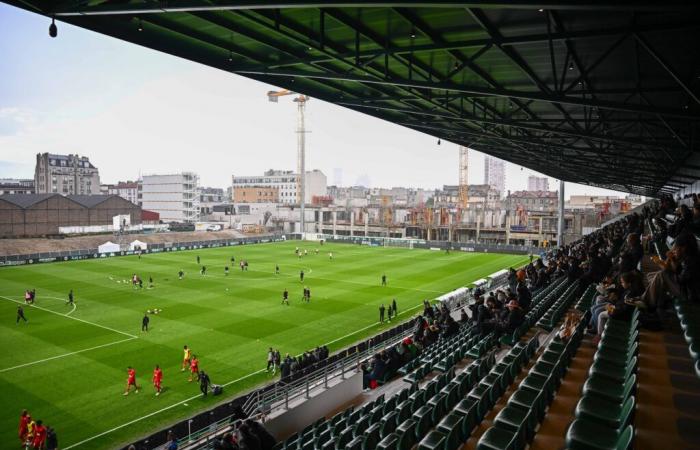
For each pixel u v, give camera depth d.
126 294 46.41
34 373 26.34
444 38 15.61
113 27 14.56
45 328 34.66
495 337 18.66
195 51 17.16
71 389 24.34
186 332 33.97
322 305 42.69
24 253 76.25
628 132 27.33
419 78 20.77
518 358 13.02
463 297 39.94
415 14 13.68
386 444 10.72
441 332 25.41
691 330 8.59
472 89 15.57
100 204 99.88
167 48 16.23
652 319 10.94
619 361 9.06
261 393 21.33
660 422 6.83
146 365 27.66
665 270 10.80
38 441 18.42
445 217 115.00
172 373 26.53
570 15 12.38
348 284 53.09
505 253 85.19
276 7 10.26
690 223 15.92
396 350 22.48
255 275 58.34
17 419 21.22
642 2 7.97
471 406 10.88
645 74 17.11
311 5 9.88
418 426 11.02
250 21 14.32
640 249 16.25
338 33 15.90
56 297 44.84
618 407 7.45
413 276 59.19
